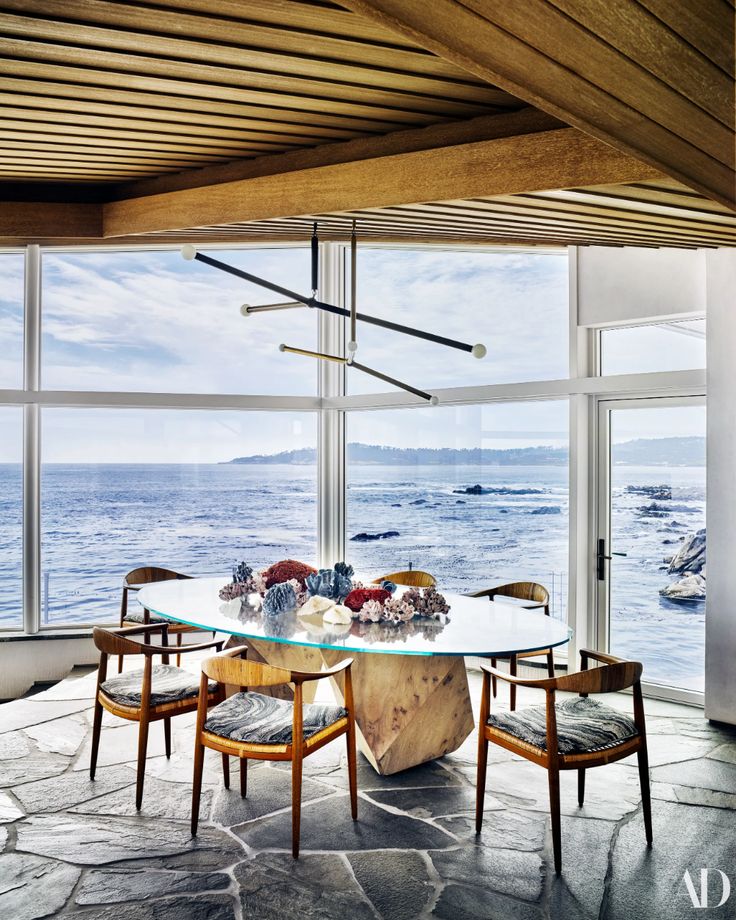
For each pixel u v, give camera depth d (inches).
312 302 159.9
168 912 110.1
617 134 86.2
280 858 125.4
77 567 253.9
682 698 211.3
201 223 141.3
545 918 109.9
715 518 194.2
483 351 158.1
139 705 145.1
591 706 140.1
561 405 235.1
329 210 128.8
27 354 247.8
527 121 113.9
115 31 88.4
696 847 131.0
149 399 257.4
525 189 114.5
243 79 101.4
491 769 163.8
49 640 243.8
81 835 132.2
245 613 160.7
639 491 222.8
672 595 216.8
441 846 130.1
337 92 106.5
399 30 62.6
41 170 142.3
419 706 161.5
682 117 83.3
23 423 248.1
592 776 160.9
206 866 122.6
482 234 168.6
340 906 112.2
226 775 152.6
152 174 144.5
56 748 172.2
